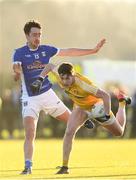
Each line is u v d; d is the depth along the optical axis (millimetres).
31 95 24500
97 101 23750
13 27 85625
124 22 88938
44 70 23812
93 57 80375
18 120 62094
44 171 24953
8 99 62500
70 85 23141
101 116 23812
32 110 24469
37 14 90188
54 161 31281
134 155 35375
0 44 84188
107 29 89250
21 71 24469
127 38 88250
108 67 66000
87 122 24562
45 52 24500
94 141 54656
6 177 21750
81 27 90562
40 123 61594
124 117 26297
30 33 24188
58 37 90688
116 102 52688
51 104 24828
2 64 78500
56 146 46250
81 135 60969
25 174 23375
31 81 24406
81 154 36625
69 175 22391
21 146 46250
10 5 84375
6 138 61625
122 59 86438
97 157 33812
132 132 60062
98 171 24281
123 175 22344
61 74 22984
